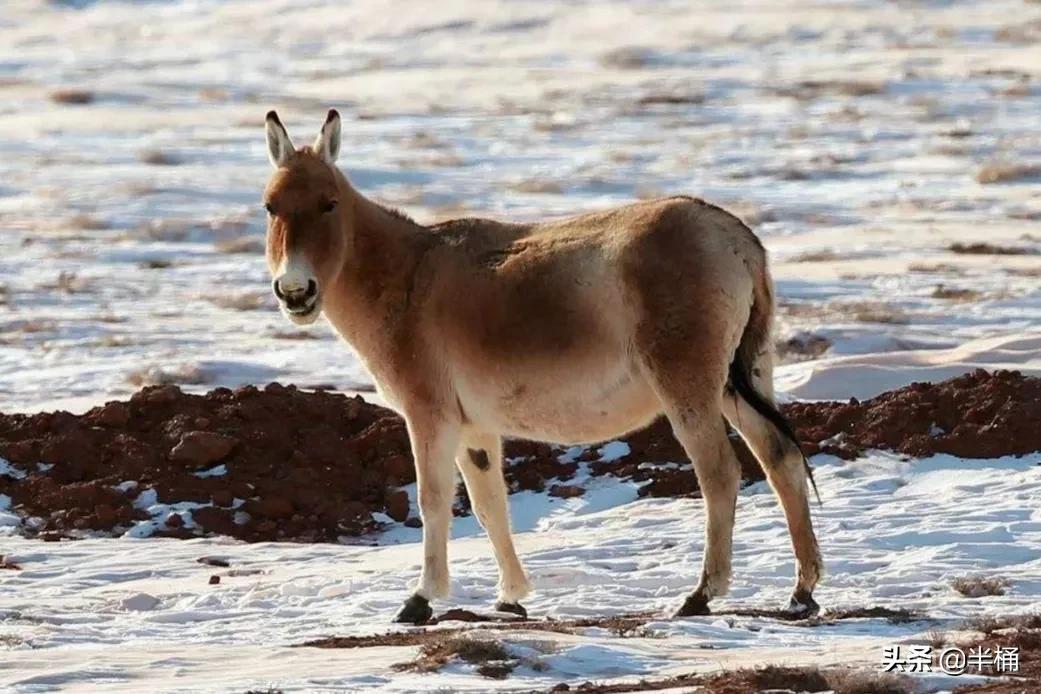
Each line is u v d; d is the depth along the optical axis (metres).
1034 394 64.75
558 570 49.22
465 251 42.12
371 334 42.69
